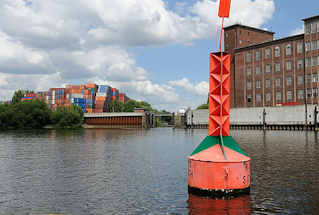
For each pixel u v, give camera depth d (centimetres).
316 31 8569
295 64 9175
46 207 1391
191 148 4309
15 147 4434
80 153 3606
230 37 11269
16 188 1759
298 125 8600
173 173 2209
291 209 1292
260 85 10156
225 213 1249
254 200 1412
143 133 9550
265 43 9981
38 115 13662
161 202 1433
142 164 2680
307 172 2108
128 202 1451
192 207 1334
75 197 1556
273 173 2073
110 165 2620
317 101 8581
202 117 11762
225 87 1526
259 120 9494
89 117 16375
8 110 13000
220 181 1415
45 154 3491
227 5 1543
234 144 1538
